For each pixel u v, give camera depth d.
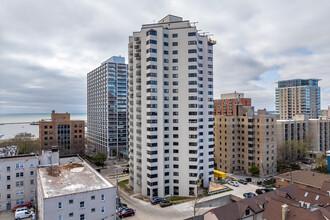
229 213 50.84
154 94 75.50
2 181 63.66
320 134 137.88
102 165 118.88
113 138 148.12
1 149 99.94
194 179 75.06
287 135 128.25
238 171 108.12
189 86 76.19
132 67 85.31
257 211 54.00
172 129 76.88
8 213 61.91
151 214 62.19
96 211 48.50
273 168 103.50
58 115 135.12
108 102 147.75
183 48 76.94
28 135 169.00
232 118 107.19
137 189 79.50
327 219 41.97
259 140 101.25
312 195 54.69
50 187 49.66
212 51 86.50
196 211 57.75
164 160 75.75
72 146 129.50
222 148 109.75
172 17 83.00
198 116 79.12
